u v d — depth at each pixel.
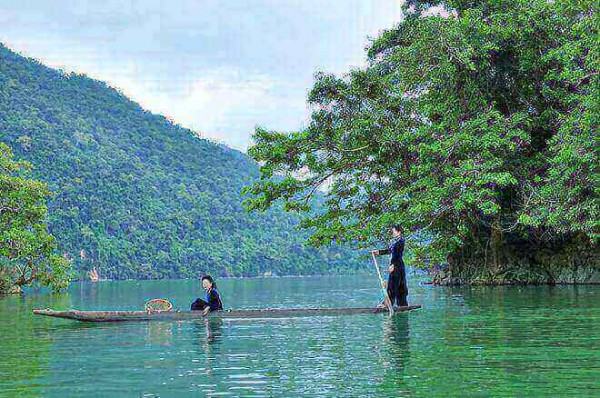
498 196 28.25
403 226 27.61
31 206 44.31
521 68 27.94
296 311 15.81
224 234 153.62
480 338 10.86
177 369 8.54
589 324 12.66
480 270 31.83
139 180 153.88
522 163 27.92
